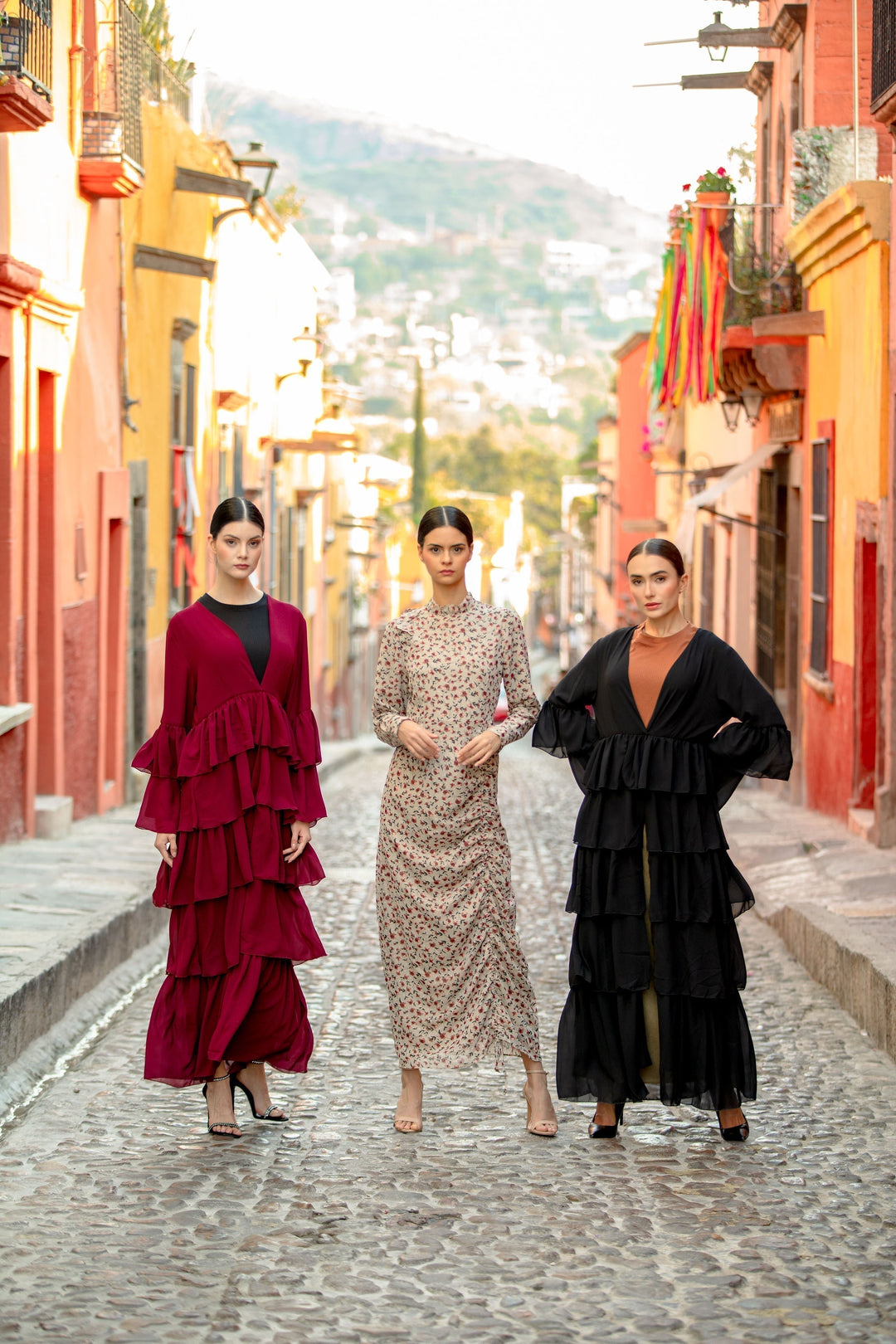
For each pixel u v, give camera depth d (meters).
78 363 12.58
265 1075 6.18
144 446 15.38
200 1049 5.61
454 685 5.75
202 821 5.57
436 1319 4.18
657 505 34.84
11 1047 6.39
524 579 83.94
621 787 5.57
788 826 13.29
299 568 29.97
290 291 25.06
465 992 5.74
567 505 63.47
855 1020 7.45
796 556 16.36
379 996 7.90
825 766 14.18
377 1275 4.47
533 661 90.00
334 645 38.34
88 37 12.44
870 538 12.02
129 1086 6.36
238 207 19.95
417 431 91.75
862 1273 4.52
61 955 7.18
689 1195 5.15
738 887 5.66
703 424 24.84
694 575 25.88
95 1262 4.54
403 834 5.77
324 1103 6.16
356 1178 5.29
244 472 22.50
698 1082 5.58
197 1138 5.71
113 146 12.55
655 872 5.54
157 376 15.98
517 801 18.52
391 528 55.22
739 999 5.69
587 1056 5.67
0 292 10.34
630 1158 5.53
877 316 11.85
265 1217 4.91
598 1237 4.77
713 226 15.28
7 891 8.91
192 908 5.61
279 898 5.68
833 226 12.80
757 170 18.31
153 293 15.69
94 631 13.17
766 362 15.05
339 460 37.72
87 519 12.88
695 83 15.89
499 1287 4.39
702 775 5.54
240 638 5.68
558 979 8.34
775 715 5.52
